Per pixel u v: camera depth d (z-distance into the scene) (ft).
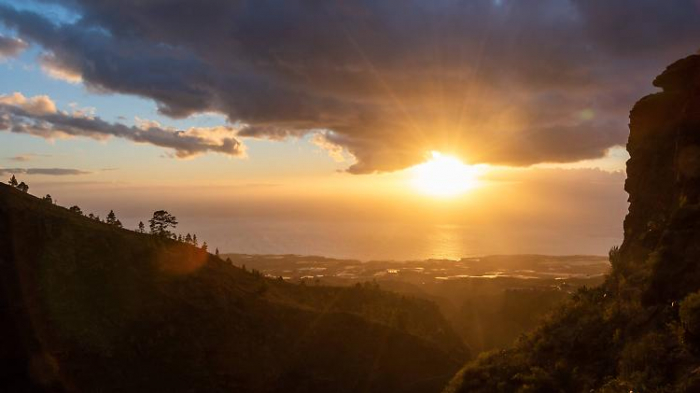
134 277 289.53
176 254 334.85
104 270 283.79
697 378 36.88
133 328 258.57
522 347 68.49
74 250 287.07
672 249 53.72
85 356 235.20
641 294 55.36
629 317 54.85
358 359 285.02
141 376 236.43
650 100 84.53
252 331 284.82
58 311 249.96
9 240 272.31
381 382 273.13
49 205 331.57
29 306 245.04
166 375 240.73
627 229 82.33
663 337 45.24
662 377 40.55
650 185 79.82
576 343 58.49
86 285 270.87
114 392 225.56
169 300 283.18
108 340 246.88
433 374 287.28
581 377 51.49
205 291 302.25
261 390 252.83
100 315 258.16
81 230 304.30
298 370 268.21
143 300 276.62
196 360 252.62
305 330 297.94
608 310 60.39
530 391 53.42
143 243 326.03
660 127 81.66
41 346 230.89
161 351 251.19
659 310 50.67
